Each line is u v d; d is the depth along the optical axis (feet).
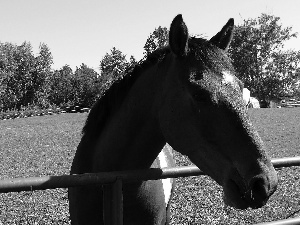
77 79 197.36
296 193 25.58
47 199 24.67
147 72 9.10
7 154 44.62
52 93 229.04
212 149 7.63
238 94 7.71
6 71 212.43
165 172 8.84
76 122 89.66
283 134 57.26
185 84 7.96
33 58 222.89
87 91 162.71
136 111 9.12
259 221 20.36
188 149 8.01
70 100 206.80
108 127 9.57
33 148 49.14
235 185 7.35
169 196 12.01
